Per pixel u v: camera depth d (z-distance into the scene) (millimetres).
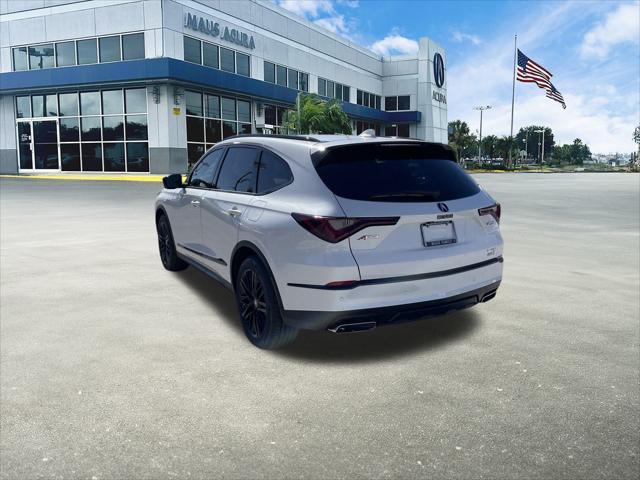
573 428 2994
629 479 2537
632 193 22953
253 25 34844
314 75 42594
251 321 4309
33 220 11719
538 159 167625
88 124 30047
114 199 16656
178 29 28625
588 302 5547
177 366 3854
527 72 46656
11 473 2576
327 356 4066
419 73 54719
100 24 28969
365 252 3664
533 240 9773
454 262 3961
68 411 3184
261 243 4016
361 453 2748
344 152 3914
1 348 4180
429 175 4086
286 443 2842
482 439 2881
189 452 2758
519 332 4605
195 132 30016
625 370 3797
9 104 31922
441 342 4363
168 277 6520
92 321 4848
